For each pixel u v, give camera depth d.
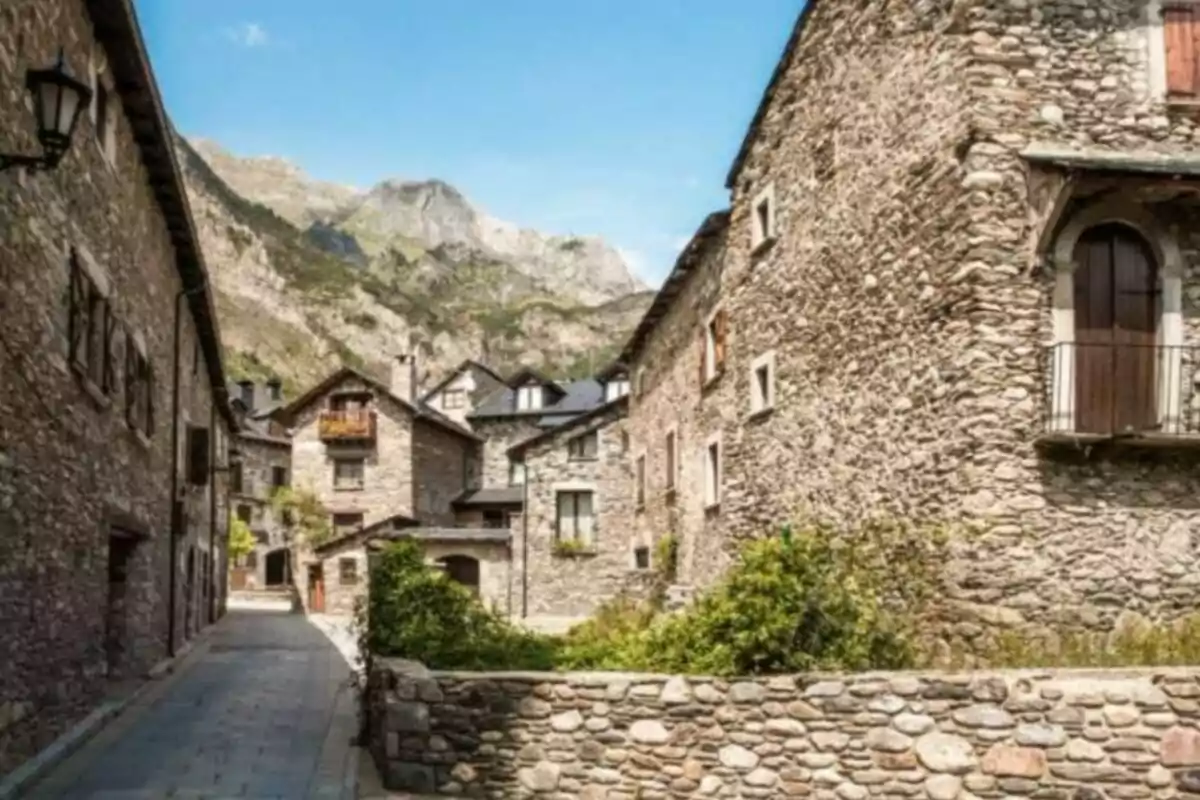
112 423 11.98
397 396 43.25
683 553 21.20
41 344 8.69
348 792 8.46
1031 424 10.04
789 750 8.28
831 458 13.16
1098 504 10.04
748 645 8.75
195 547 23.11
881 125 12.06
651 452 25.09
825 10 13.66
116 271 12.19
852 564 11.95
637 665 9.28
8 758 8.11
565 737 8.58
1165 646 9.27
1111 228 10.41
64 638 9.84
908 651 9.41
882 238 11.95
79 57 10.16
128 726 11.48
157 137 13.52
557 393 48.28
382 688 9.35
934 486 10.68
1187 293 10.33
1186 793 7.94
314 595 38.25
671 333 22.98
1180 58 10.53
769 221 15.57
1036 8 10.50
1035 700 8.06
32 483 8.48
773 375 15.30
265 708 12.94
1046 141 10.34
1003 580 9.83
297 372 99.12
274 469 54.22
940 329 10.67
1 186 7.42
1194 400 10.20
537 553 32.88
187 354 20.31
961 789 8.02
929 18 11.09
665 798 8.39
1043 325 10.13
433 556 32.97
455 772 8.64
